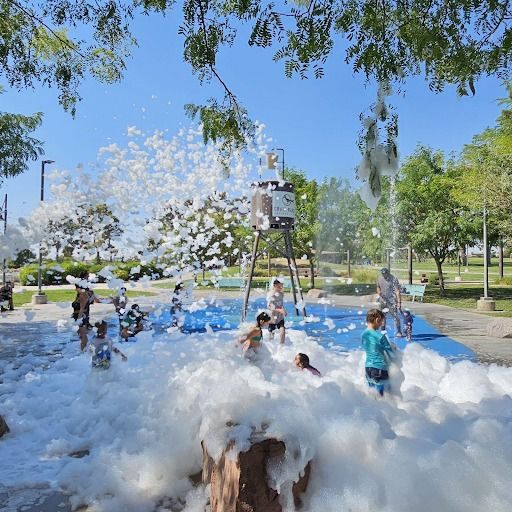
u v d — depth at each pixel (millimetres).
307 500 3654
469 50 4688
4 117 13984
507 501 3555
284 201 15516
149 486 4305
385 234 24812
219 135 5930
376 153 4457
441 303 21438
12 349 11266
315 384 5996
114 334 13258
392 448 3887
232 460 3432
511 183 17109
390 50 4645
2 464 4910
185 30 5160
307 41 4668
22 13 7781
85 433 5742
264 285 27969
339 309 18781
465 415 4867
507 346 11148
